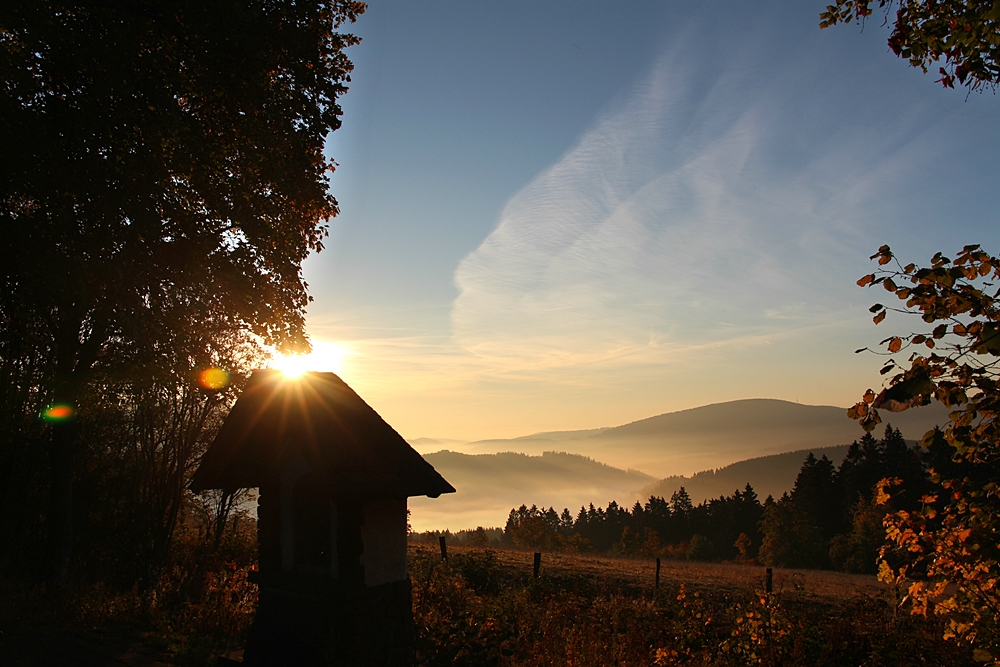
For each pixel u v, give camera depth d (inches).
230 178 538.6
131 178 457.1
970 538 169.3
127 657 363.9
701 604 484.1
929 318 166.7
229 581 497.7
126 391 629.6
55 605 458.9
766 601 374.9
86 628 423.5
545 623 449.7
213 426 753.0
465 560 776.9
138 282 495.8
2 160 414.9
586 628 429.7
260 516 358.6
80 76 438.6
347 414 358.9
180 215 517.3
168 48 467.8
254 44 468.4
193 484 371.2
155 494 682.8
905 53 224.8
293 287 594.6
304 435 328.5
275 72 533.0
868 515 2333.9
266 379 371.2
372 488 313.9
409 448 365.4
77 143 429.7
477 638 391.2
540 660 368.8
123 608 464.1
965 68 205.2
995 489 166.1
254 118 499.2
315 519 347.6
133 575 599.5
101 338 624.7
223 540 773.3
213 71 469.7
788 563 2878.9
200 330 585.6
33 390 654.5
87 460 757.9
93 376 597.6
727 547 4131.4
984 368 160.4
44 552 634.8
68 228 436.8
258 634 344.5
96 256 447.2
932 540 185.2
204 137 490.6
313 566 335.3
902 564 203.9
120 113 431.5
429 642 379.2
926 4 212.7
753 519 4173.2
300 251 585.9
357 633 310.7
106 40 436.1
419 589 518.3
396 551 339.9
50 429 679.1
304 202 577.9
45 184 428.1
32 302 479.2
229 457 367.6
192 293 546.3
